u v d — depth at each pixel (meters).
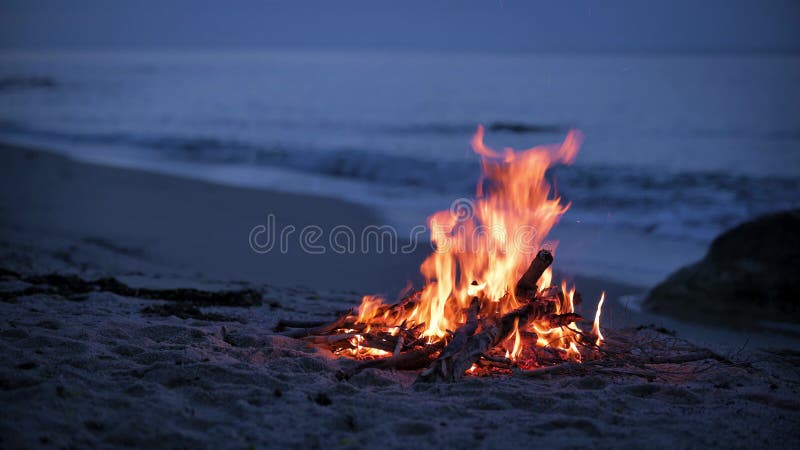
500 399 4.18
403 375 4.79
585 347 5.33
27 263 8.51
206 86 68.44
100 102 54.38
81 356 4.57
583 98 47.16
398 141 30.62
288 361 4.80
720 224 14.43
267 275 9.96
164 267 9.77
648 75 70.62
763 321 8.14
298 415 3.84
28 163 20.98
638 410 4.13
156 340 5.32
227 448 3.40
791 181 19.44
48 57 181.62
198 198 16.48
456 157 24.48
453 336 5.01
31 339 4.89
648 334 6.28
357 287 9.33
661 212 15.79
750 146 26.75
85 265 9.05
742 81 60.12
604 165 22.64
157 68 108.56
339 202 16.38
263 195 17.06
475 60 132.25
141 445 3.41
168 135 33.75
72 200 15.66
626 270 10.82
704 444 3.61
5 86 71.94
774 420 4.00
